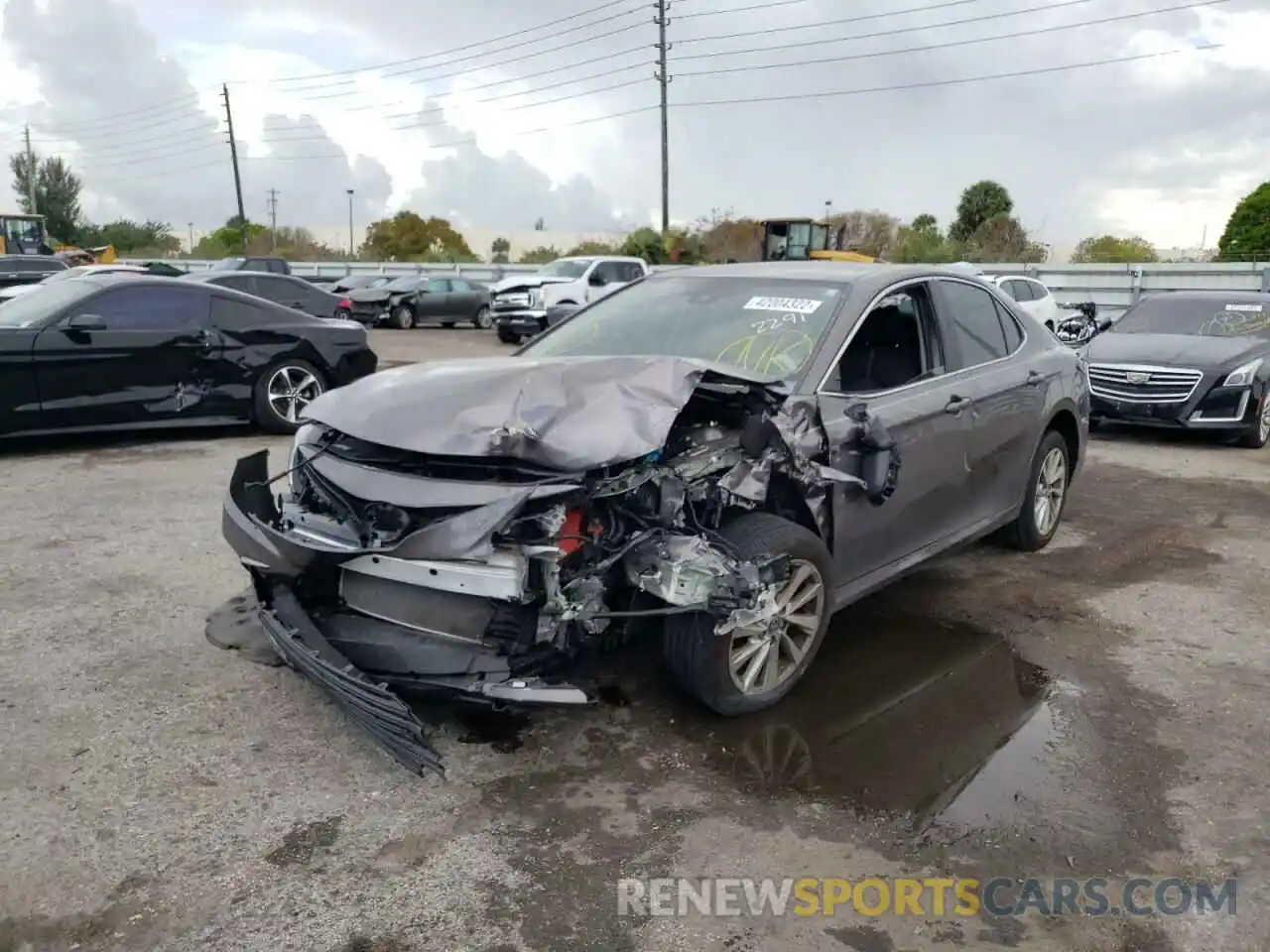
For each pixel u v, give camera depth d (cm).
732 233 4044
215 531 628
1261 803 342
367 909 279
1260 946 271
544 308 2117
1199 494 799
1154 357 1015
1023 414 561
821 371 430
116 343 866
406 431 355
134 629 468
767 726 391
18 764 348
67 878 289
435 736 376
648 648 448
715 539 374
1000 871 302
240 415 949
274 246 5566
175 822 317
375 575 353
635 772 355
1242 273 2362
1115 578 579
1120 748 379
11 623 472
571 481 334
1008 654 467
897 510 462
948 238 3947
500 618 335
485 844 310
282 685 413
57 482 755
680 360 390
